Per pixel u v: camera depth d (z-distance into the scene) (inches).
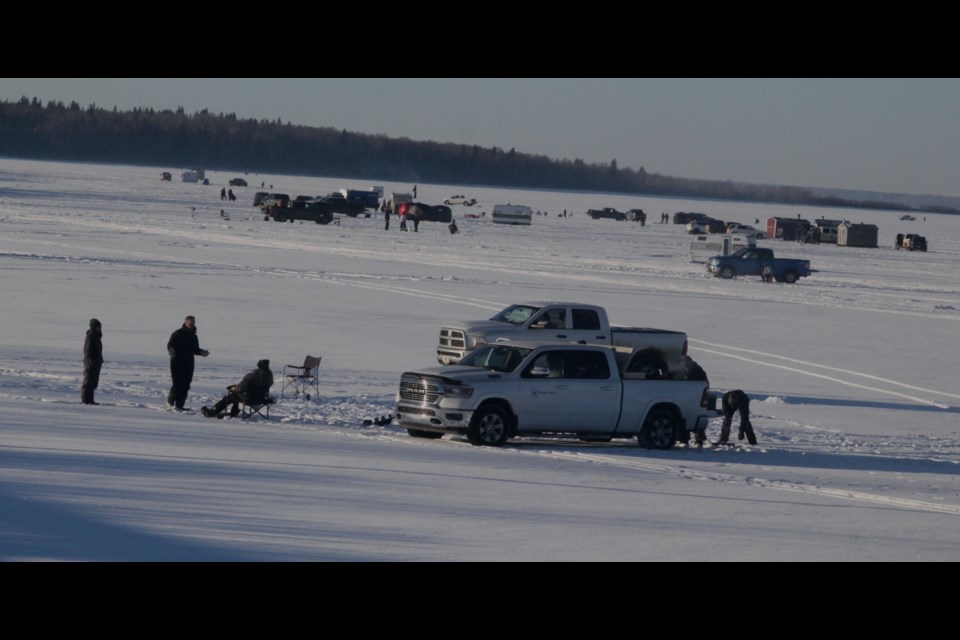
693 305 6815.9
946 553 1769.2
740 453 2945.4
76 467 1946.4
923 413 3754.9
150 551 1433.3
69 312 4948.3
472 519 1795.0
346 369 3905.0
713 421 3496.6
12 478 1798.7
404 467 2281.0
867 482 2529.5
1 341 4050.2
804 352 5088.6
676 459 2790.4
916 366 4869.6
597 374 2908.5
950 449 3147.1
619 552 1636.3
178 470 2004.2
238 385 2957.7
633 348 3363.7
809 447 3085.6
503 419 2805.1
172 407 2979.8
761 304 7190.0
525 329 3836.1
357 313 5482.3
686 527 1857.8
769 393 3973.9
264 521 1654.8
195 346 2999.5
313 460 2274.9
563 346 2913.4
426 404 2792.8
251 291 6220.5
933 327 6387.8
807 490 2364.7
